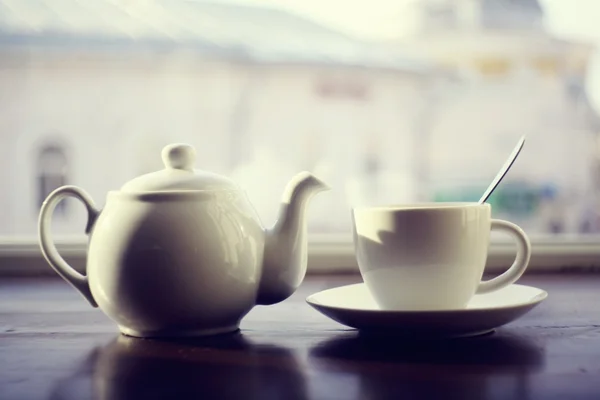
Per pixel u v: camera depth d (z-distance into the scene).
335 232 1.28
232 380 0.66
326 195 1.30
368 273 0.77
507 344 0.72
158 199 0.74
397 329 0.72
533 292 0.80
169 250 0.73
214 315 0.75
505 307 0.71
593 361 0.68
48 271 1.15
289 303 0.90
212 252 0.74
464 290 0.76
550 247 1.15
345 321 0.74
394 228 0.75
